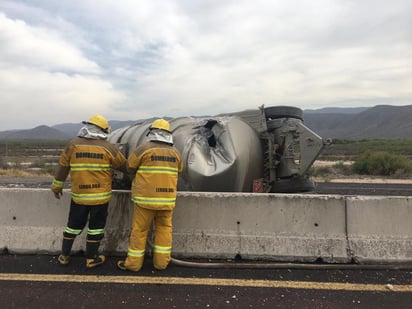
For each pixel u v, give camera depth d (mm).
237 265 4785
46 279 4359
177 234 5184
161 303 3799
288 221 5141
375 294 4031
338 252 4957
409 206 5055
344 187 15055
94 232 4723
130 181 7898
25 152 54656
